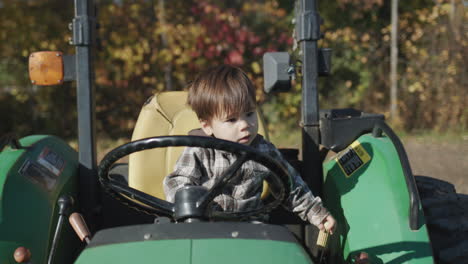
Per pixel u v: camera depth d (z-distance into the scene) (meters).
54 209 1.96
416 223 1.73
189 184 1.79
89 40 2.23
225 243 1.38
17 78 7.89
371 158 2.03
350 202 1.96
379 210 1.85
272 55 2.24
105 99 7.88
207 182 1.89
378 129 2.11
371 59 7.62
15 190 1.83
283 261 1.35
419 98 7.09
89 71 2.23
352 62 7.61
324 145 2.24
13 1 7.66
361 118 2.21
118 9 7.65
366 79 7.55
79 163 2.26
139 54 7.38
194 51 7.37
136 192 1.67
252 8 7.85
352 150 2.12
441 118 6.87
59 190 2.04
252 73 7.63
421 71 7.07
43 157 2.10
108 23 7.60
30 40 7.66
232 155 1.89
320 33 2.25
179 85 7.76
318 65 2.28
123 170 2.46
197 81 1.81
